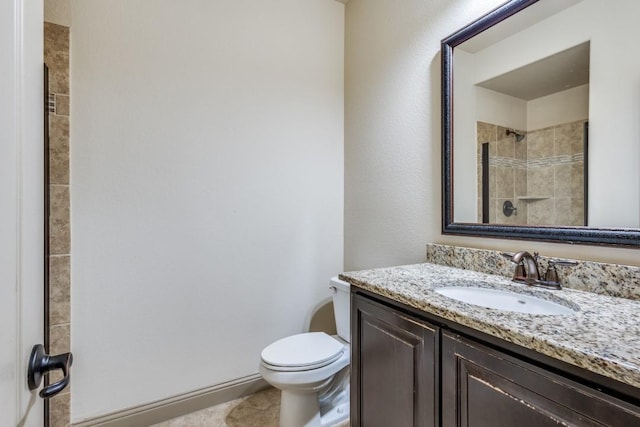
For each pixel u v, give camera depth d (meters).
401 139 1.89
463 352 0.91
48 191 1.46
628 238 1.03
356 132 2.24
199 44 1.83
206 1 1.85
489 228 1.43
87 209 1.57
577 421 0.68
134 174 1.67
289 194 2.13
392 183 1.95
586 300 1.00
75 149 1.54
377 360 1.23
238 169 1.95
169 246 1.76
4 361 0.44
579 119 1.16
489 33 1.43
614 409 0.63
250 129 1.99
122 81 1.64
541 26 1.27
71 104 1.53
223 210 1.91
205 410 1.84
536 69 1.29
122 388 1.66
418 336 1.05
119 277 1.65
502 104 1.39
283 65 2.10
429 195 1.72
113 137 1.62
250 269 2.00
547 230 1.23
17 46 0.49
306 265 2.21
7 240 0.46
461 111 1.55
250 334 2.01
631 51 1.04
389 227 1.98
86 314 1.57
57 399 1.51
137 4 1.67
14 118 0.48
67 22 1.52
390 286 1.20
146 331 1.71
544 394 0.73
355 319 1.35
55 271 1.50
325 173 2.28
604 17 1.10
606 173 1.10
